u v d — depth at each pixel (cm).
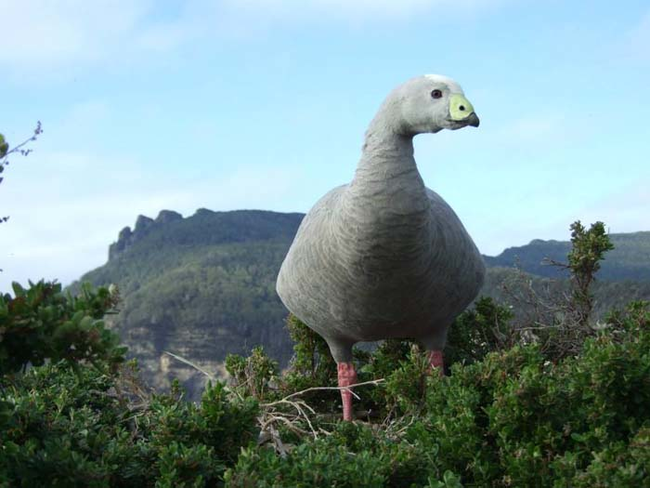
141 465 199
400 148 230
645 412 205
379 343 276
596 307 286
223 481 196
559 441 201
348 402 255
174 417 202
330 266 239
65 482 191
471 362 278
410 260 233
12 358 182
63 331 178
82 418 208
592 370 203
